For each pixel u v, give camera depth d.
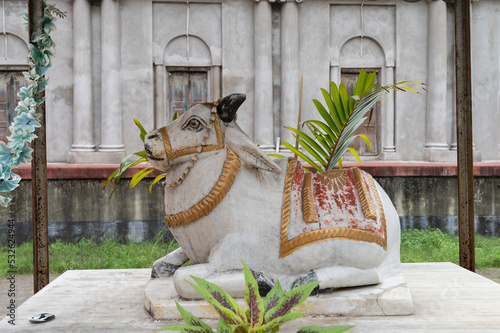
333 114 3.26
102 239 8.55
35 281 3.24
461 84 3.55
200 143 2.57
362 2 9.57
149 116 9.54
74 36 9.23
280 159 2.82
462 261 3.61
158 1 9.54
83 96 9.23
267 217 2.57
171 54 9.66
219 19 9.68
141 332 2.35
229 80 9.62
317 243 2.52
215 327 2.38
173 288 2.76
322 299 2.51
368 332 2.31
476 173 8.95
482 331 2.33
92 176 8.53
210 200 2.54
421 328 2.36
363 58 9.95
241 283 2.46
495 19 9.98
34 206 3.21
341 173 2.80
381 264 2.73
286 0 9.36
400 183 8.88
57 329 2.41
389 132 9.88
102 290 3.07
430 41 9.79
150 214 8.62
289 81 9.45
